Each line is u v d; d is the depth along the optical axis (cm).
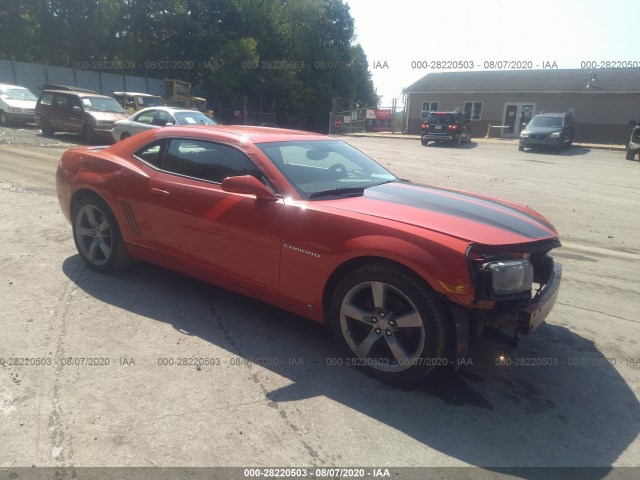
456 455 250
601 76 3272
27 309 379
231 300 420
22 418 258
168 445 245
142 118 1384
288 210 332
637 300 474
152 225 405
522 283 285
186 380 300
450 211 327
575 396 308
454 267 273
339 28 5462
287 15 5122
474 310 289
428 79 3916
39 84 3222
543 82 3359
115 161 434
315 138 438
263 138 389
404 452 250
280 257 336
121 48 3975
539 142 2288
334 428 265
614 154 2342
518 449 256
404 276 290
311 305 334
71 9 3647
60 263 480
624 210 968
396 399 295
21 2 3491
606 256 632
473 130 3559
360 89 5847
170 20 4075
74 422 257
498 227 308
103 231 448
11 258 485
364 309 318
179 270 406
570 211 935
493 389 311
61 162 479
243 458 239
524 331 283
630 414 291
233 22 4700
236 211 354
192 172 392
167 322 374
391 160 1764
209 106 4469
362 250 299
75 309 385
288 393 294
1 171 964
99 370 305
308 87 5122
